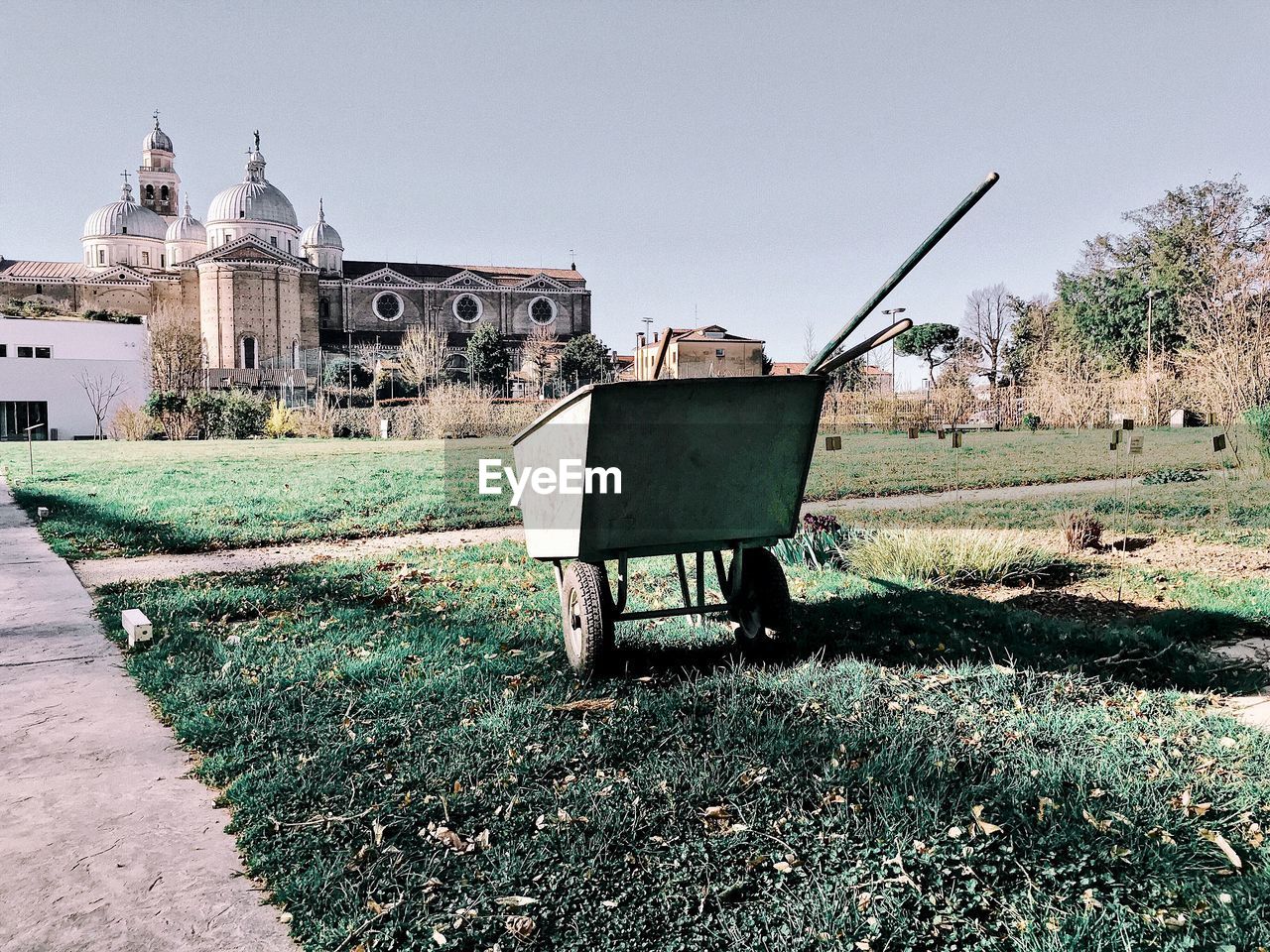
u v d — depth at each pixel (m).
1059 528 9.63
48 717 4.17
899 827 2.96
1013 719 3.98
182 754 3.74
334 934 2.44
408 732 3.86
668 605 6.39
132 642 5.37
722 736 3.75
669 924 2.50
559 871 2.76
